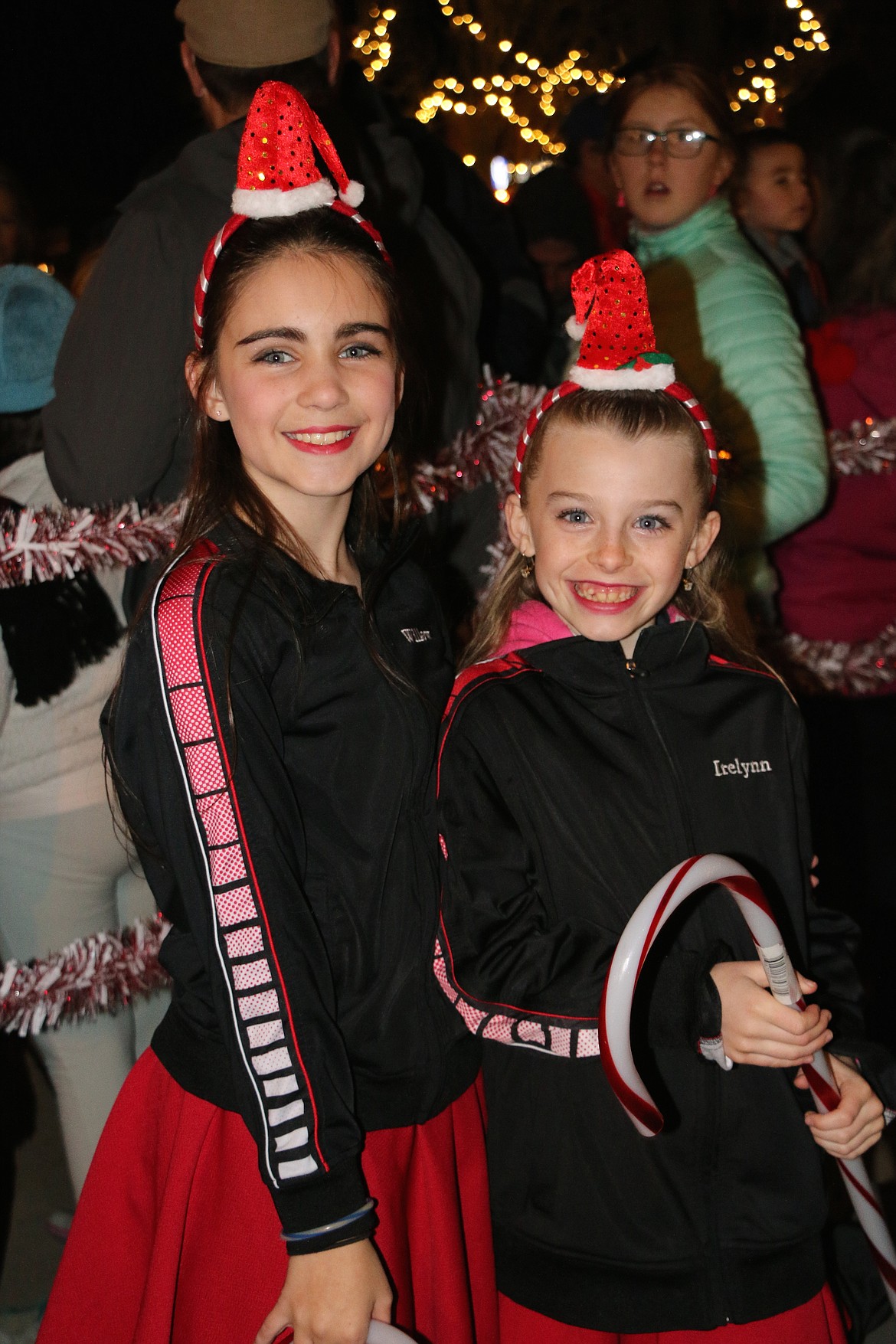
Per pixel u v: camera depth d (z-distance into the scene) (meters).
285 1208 1.32
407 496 1.79
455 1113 1.55
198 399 1.50
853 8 7.95
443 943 1.46
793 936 1.54
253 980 1.33
